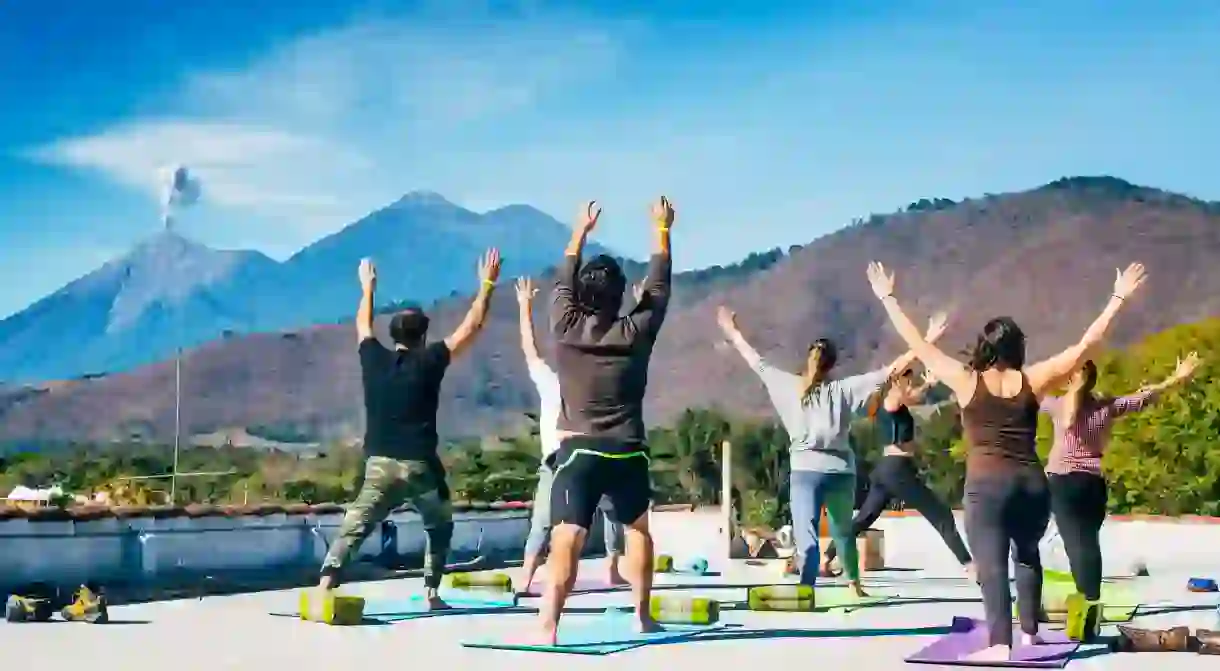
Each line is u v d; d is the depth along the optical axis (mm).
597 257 8297
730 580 13922
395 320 9648
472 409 153000
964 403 7734
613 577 12539
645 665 7477
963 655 7645
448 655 7855
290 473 25984
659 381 149625
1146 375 24031
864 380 10914
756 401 140500
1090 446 9211
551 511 8297
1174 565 15359
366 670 7336
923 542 18234
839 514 11195
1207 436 22562
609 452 8180
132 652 8016
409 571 13898
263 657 7801
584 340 8203
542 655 7895
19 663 7555
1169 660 7754
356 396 169125
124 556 11664
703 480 30594
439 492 9727
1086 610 8359
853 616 10070
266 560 13188
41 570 10891
